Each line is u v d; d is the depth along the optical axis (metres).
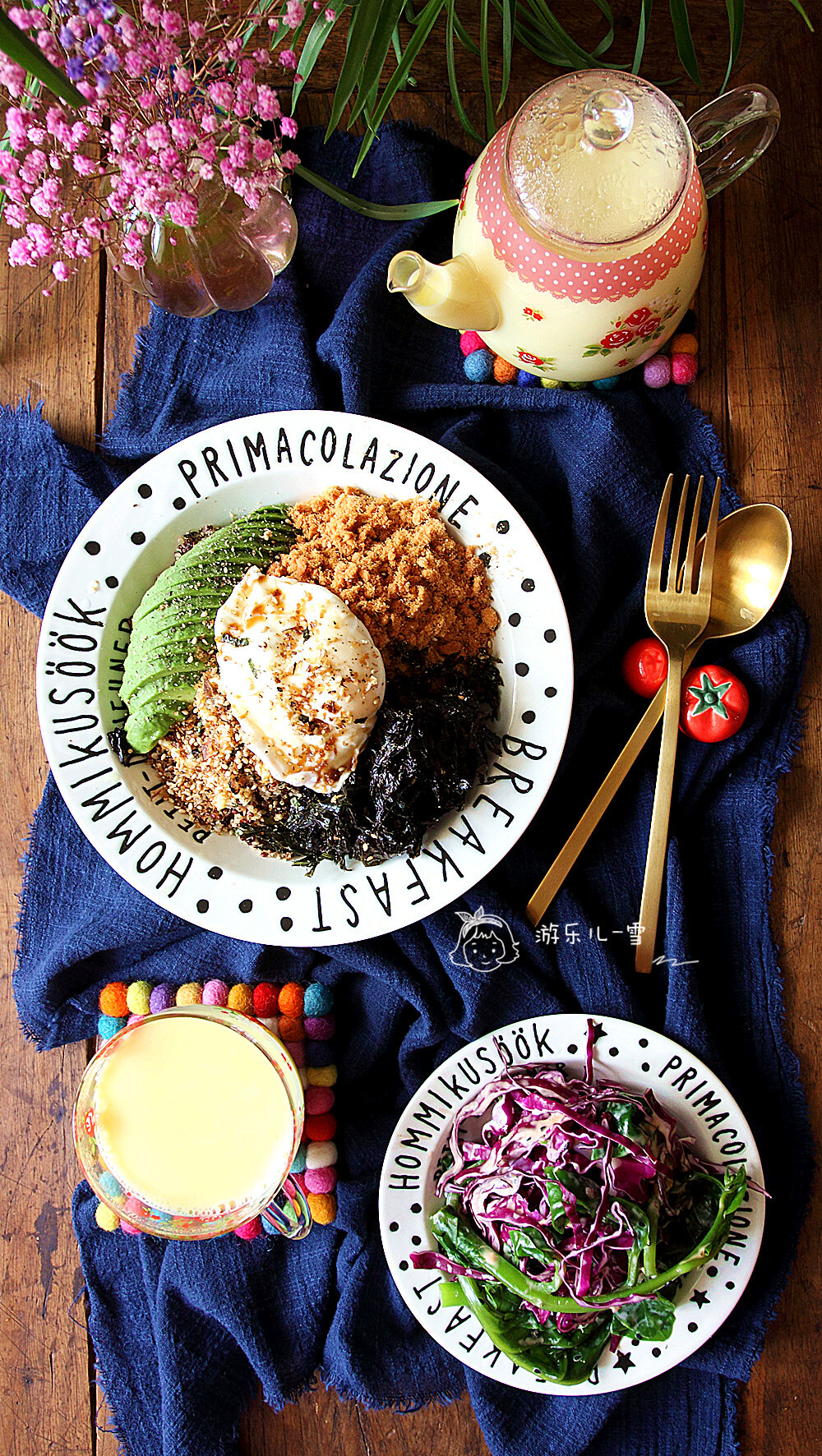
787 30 0.83
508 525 0.79
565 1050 0.80
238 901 0.79
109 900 0.83
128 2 0.75
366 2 0.71
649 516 0.82
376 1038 0.84
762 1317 0.82
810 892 0.83
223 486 0.79
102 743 0.79
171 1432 0.82
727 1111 0.80
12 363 0.84
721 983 0.83
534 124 0.72
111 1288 0.84
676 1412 0.82
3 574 0.83
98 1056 0.80
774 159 0.83
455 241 0.77
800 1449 0.82
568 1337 0.79
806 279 0.83
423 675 0.79
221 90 0.70
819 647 0.83
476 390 0.82
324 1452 0.83
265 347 0.83
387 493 0.80
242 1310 0.83
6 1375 0.84
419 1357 0.83
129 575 0.80
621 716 0.84
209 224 0.75
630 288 0.73
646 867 0.81
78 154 0.70
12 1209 0.85
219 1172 0.80
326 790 0.77
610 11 0.79
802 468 0.83
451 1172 0.80
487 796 0.79
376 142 0.83
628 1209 0.77
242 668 0.77
